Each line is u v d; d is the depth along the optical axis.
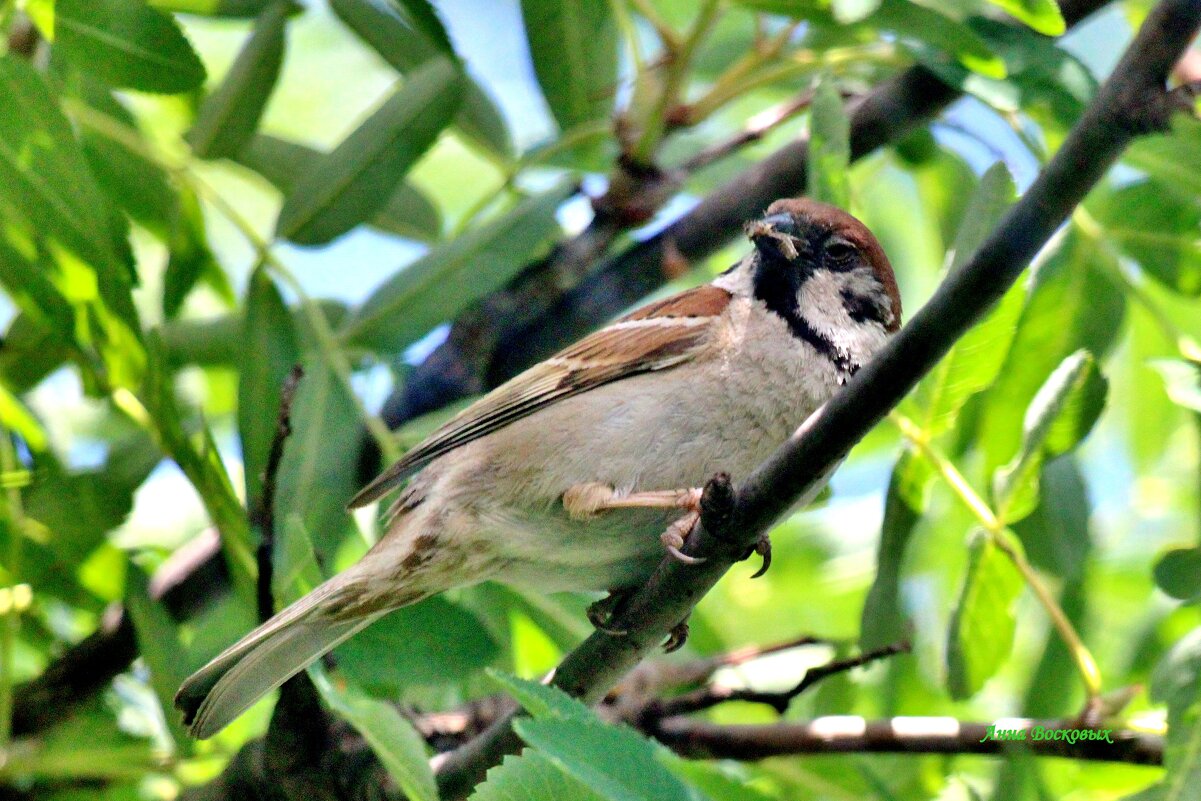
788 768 9.39
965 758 10.02
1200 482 10.40
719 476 6.14
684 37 10.40
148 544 10.53
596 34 9.68
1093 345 9.26
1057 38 9.63
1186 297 9.27
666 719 8.48
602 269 9.91
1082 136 5.25
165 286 9.63
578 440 7.80
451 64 9.34
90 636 8.99
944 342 5.57
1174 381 8.11
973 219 7.52
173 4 9.29
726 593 11.66
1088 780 9.16
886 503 8.75
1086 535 9.36
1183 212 9.12
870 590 8.80
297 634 7.48
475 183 12.66
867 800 9.30
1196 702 7.24
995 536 8.38
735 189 10.05
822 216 8.59
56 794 8.84
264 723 10.38
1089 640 9.34
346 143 9.23
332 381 8.52
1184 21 5.19
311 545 7.19
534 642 9.98
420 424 8.68
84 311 8.13
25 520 8.48
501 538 7.84
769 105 12.98
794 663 11.23
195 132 9.46
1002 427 9.24
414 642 7.68
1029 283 8.24
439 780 7.09
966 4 8.58
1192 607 9.58
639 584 8.12
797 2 8.67
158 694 8.41
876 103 9.66
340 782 7.35
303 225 9.07
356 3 9.85
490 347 9.80
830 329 8.30
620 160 9.81
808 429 5.92
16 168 7.62
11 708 8.79
